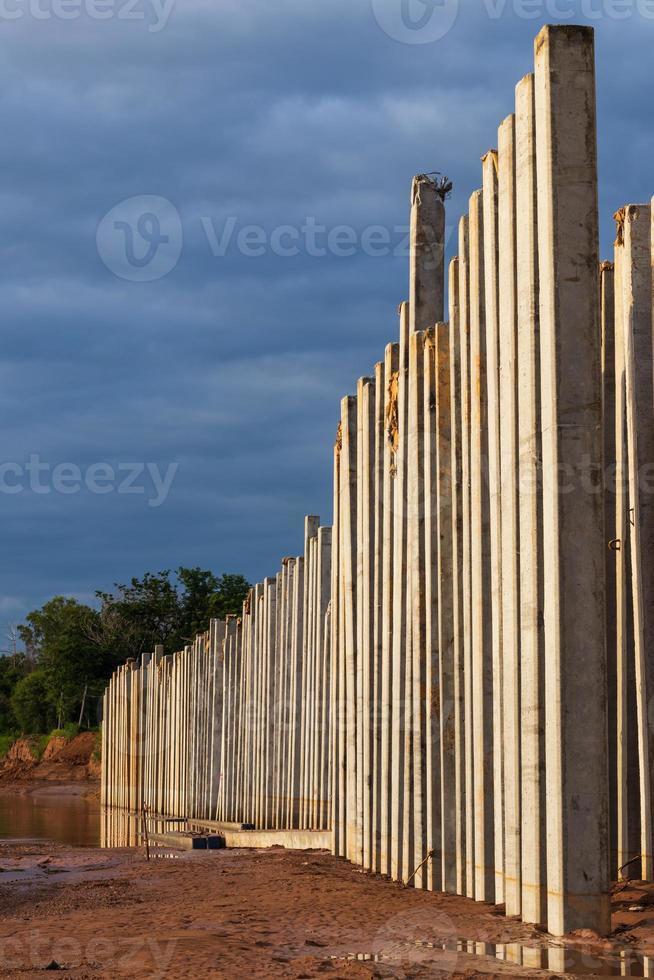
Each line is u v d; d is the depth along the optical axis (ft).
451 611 68.44
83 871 86.99
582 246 51.93
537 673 52.08
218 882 73.67
